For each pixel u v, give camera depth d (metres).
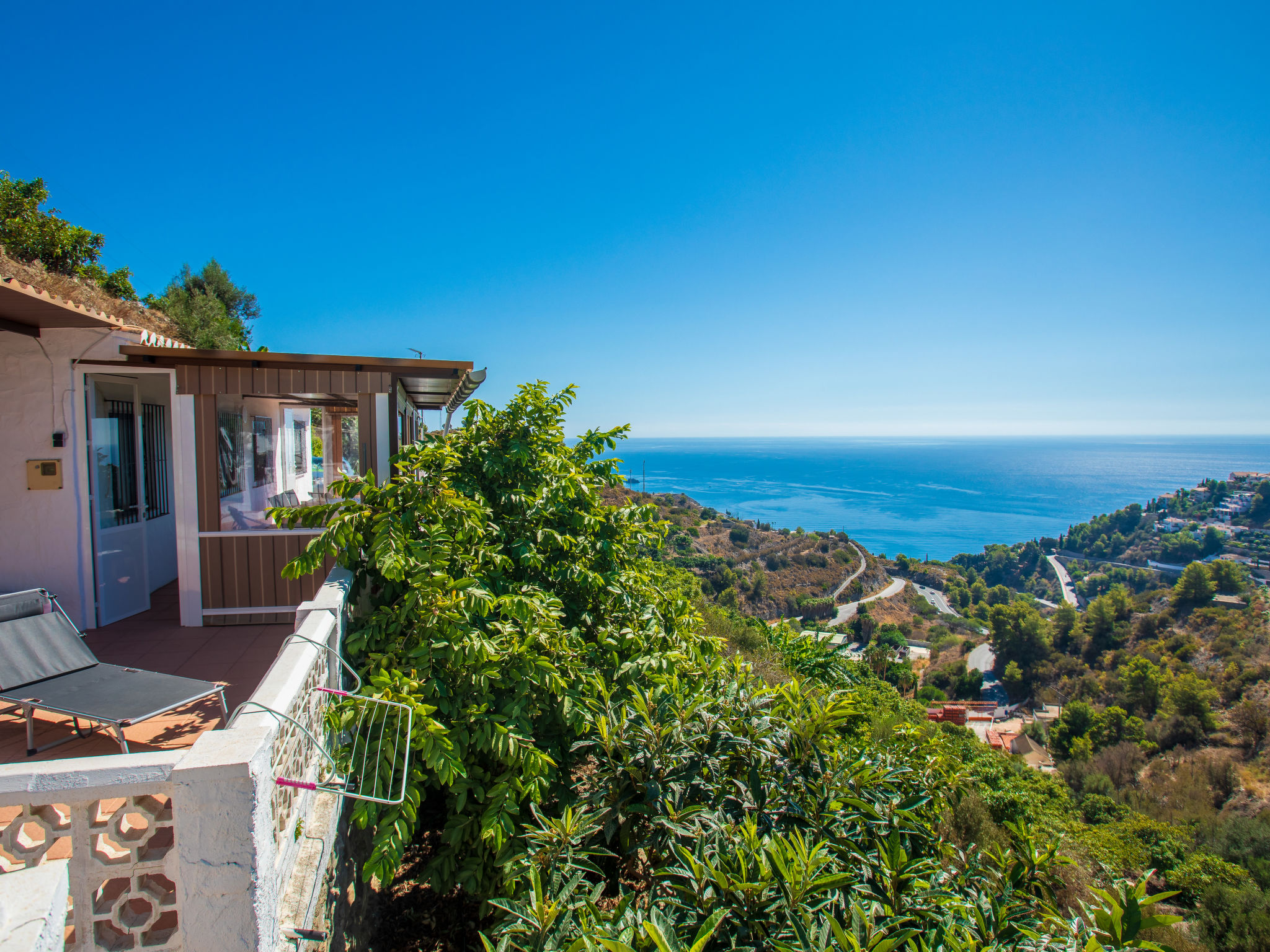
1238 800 34.97
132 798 1.76
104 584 5.29
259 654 4.57
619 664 4.54
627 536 5.27
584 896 2.90
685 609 5.26
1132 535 160.88
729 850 2.86
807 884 2.51
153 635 5.01
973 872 3.69
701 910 2.55
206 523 5.22
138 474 5.73
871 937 2.29
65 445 5.06
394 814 2.77
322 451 9.70
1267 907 13.18
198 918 1.77
